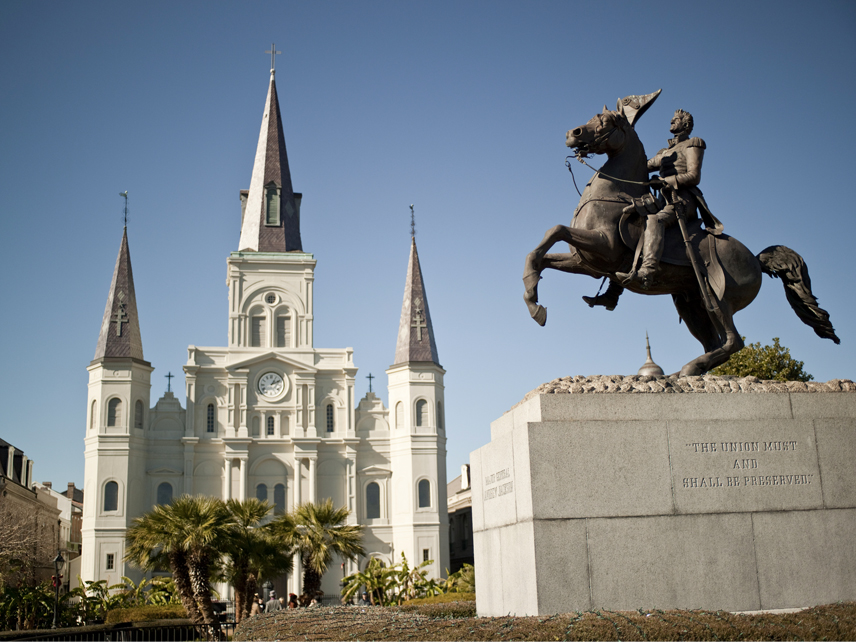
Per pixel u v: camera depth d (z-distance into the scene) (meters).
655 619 5.54
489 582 7.30
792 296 8.21
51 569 53.97
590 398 6.70
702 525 6.52
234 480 58.66
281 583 56.19
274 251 64.12
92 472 55.44
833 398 7.01
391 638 6.05
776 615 5.78
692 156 7.74
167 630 25.20
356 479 60.34
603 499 6.45
